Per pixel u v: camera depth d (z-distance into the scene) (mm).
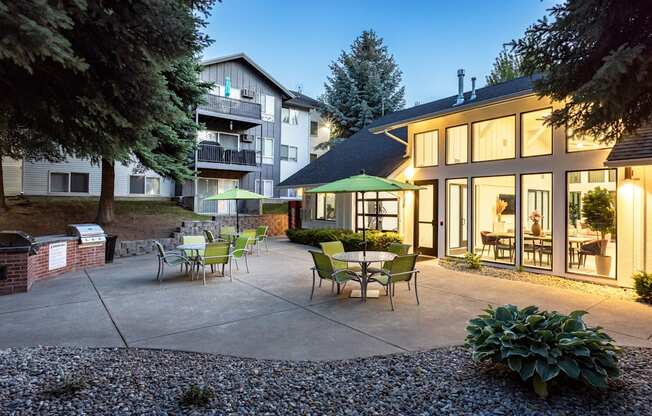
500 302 5855
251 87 20812
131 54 3334
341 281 6074
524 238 8422
